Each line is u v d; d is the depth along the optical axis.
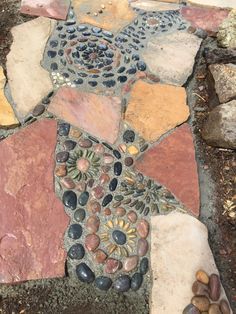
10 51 1.16
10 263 0.87
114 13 1.27
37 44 1.18
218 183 1.00
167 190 0.97
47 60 1.15
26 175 0.96
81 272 0.87
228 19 1.26
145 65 1.16
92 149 1.01
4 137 1.02
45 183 0.96
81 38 1.20
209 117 1.07
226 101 1.09
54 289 0.86
